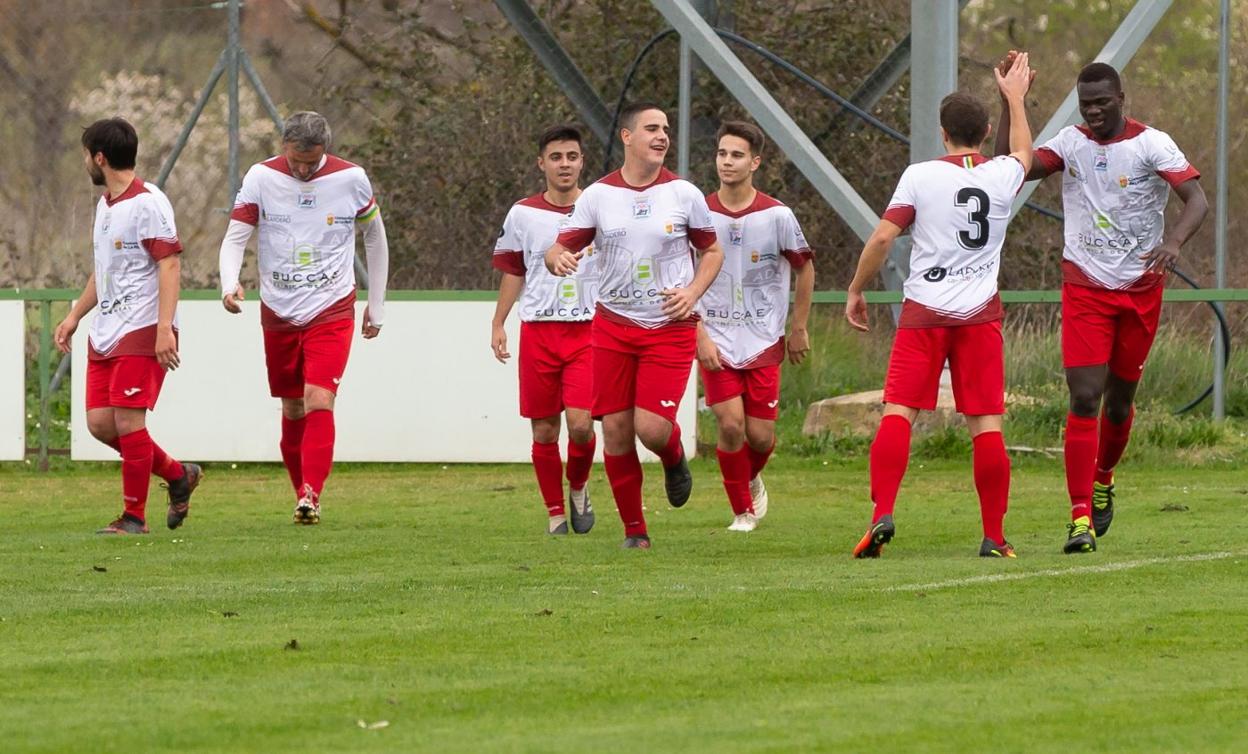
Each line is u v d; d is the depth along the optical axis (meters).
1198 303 60.25
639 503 29.16
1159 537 29.44
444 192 56.41
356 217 33.62
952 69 46.16
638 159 27.84
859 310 26.72
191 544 29.83
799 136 47.78
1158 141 27.14
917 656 17.98
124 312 31.73
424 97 58.38
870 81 57.44
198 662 17.83
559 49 55.94
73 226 60.00
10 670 17.41
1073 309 27.75
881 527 26.52
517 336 44.94
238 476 44.03
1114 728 14.70
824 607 21.31
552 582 24.14
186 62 61.53
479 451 45.06
